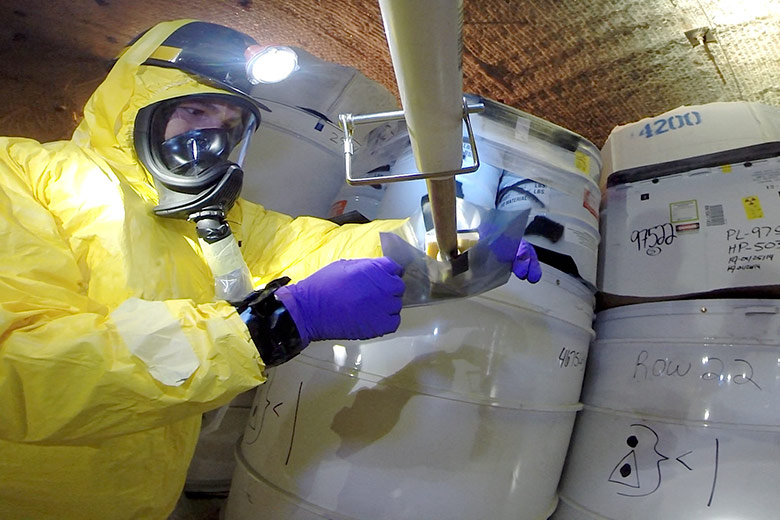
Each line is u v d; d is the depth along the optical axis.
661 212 1.40
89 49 2.11
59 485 0.89
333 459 1.14
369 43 2.09
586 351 1.37
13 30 2.01
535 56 1.96
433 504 1.11
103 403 0.73
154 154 1.00
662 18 1.71
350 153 0.71
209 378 0.76
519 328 1.18
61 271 0.82
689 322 1.29
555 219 1.29
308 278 0.92
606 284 1.44
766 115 1.41
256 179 1.74
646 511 1.24
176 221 1.05
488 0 1.80
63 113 2.23
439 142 0.59
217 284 1.01
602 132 2.17
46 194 0.92
